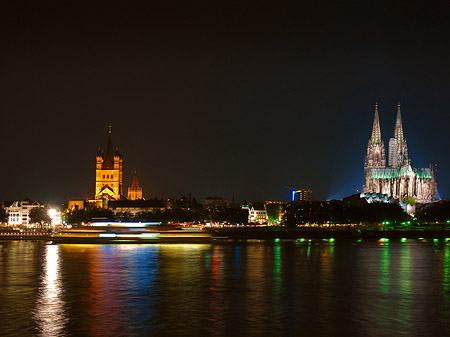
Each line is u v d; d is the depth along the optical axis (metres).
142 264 163.12
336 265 160.25
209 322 86.94
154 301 103.50
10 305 99.62
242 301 103.62
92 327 83.69
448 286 121.31
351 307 98.38
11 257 186.38
